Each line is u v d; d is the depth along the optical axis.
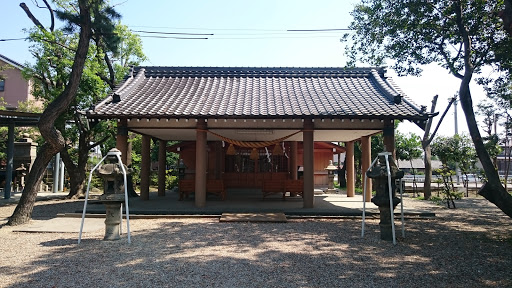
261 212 9.88
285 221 8.91
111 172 6.69
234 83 13.32
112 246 6.43
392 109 10.36
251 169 16.64
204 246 6.42
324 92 12.31
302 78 13.84
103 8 8.94
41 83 14.77
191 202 12.34
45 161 9.09
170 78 13.85
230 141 10.91
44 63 13.59
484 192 7.19
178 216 9.66
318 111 10.15
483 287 4.39
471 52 8.73
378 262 5.47
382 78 13.59
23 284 4.46
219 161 16.14
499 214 10.94
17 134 21.05
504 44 8.17
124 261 5.45
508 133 13.41
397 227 8.51
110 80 15.87
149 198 13.87
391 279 4.68
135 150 21.33
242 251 6.06
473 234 7.66
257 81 13.53
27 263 5.38
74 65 8.77
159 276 4.75
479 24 8.41
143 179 13.19
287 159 16.69
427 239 7.14
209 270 5.01
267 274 4.86
